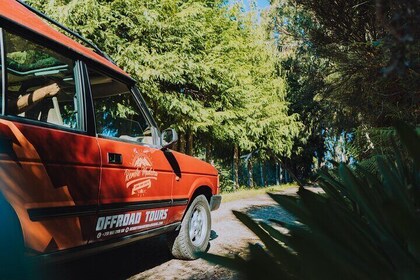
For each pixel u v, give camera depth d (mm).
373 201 705
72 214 2680
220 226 6453
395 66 531
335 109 9703
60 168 2611
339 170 816
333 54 7410
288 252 592
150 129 4105
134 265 4219
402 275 521
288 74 19688
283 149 20688
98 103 3500
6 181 2209
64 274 3703
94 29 9133
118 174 3225
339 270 557
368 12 6148
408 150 531
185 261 4418
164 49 10938
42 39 2801
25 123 2477
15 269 2207
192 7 11414
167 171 4027
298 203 648
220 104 13469
